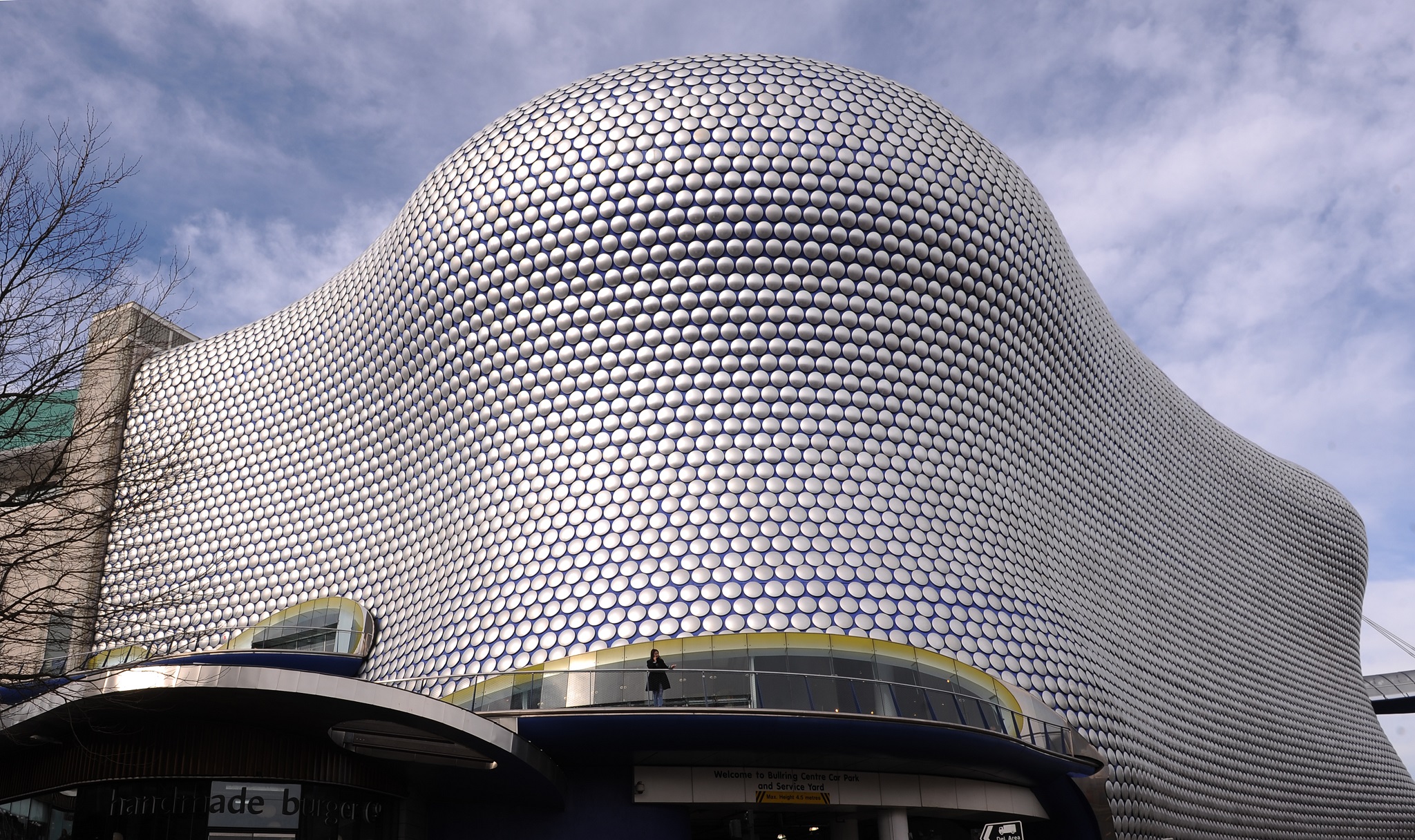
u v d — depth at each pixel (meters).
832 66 31.22
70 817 17.77
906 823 22.69
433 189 31.44
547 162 29.58
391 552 31.33
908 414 28.31
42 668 17.95
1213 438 48.22
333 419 34.78
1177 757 33.41
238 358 38.66
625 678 20.95
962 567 26.66
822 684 21.62
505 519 27.44
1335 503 56.03
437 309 30.52
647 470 26.86
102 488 15.84
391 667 27.94
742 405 27.41
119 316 15.48
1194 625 39.94
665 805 21.16
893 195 29.11
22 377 14.38
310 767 18.12
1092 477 35.41
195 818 17.27
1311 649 49.91
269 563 34.19
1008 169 32.56
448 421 30.25
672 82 30.02
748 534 25.75
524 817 20.84
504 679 21.88
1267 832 38.94
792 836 25.02
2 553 15.18
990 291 30.67
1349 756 48.56
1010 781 24.28
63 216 14.73
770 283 28.19
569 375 28.30
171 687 15.34
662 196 28.56
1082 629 29.41
